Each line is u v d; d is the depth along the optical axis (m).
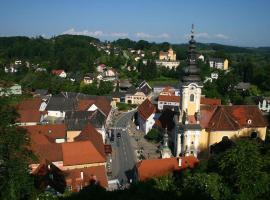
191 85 90.00
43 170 65.25
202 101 137.88
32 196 36.19
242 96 196.25
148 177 64.44
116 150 103.75
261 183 39.06
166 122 108.56
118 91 197.12
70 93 163.25
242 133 96.50
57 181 64.62
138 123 137.50
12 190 33.41
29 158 36.94
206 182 40.84
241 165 40.31
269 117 116.38
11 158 34.03
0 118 34.06
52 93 192.75
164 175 59.12
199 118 91.25
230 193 39.62
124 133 123.75
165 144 86.62
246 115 98.38
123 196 45.78
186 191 41.59
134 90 190.62
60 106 141.38
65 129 102.56
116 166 90.81
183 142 91.56
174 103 165.50
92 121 110.88
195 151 91.50
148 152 102.12
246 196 38.47
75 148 81.00
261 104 174.12
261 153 50.62
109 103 149.38
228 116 95.06
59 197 47.22
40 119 123.62
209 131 91.69
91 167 71.00
